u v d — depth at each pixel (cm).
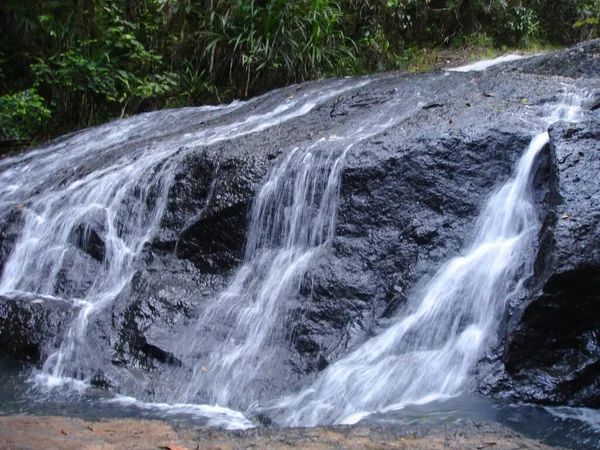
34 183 827
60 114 1133
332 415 459
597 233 446
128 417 468
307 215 587
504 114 580
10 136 1088
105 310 590
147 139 852
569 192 470
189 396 505
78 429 411
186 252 623
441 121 589
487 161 550
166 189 665
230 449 377
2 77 1157
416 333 514
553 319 453
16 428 409
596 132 494
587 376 451
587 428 420
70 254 677
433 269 536
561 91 636
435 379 486
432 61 1258
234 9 1116
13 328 596
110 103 1147
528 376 462
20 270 697
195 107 1029
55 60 1112
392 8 1234
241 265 602
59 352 563
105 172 753
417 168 558
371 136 595
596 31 1473
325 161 587
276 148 634
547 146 526
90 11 1116
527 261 507
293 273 565
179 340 550
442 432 400
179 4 1145
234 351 538
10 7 1103
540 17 1505
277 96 938
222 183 626
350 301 539
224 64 1152
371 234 560
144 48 1148
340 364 505
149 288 597
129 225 671
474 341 496
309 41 1116
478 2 1367
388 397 471
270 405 480
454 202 550
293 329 538
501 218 538
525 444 381
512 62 841
